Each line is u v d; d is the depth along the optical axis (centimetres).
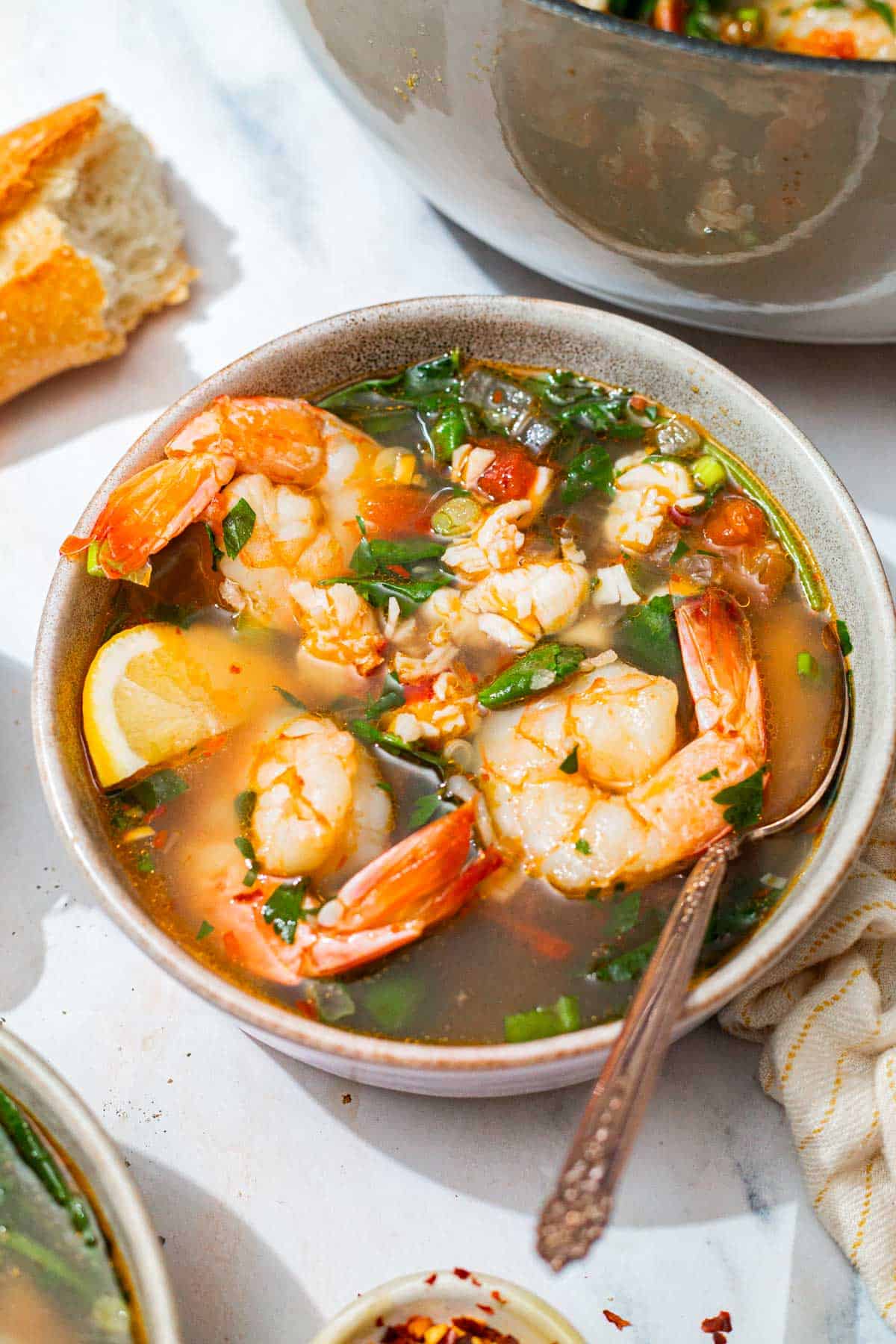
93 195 65
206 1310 52
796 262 56
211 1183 53
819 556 56
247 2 73
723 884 52
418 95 56
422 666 55
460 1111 54
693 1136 54
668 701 53
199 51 72
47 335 63
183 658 55
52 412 65
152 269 66
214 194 69
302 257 67
